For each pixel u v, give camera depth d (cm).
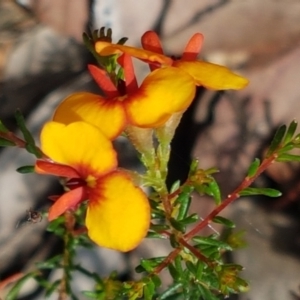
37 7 26
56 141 12
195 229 13
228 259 19
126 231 11
